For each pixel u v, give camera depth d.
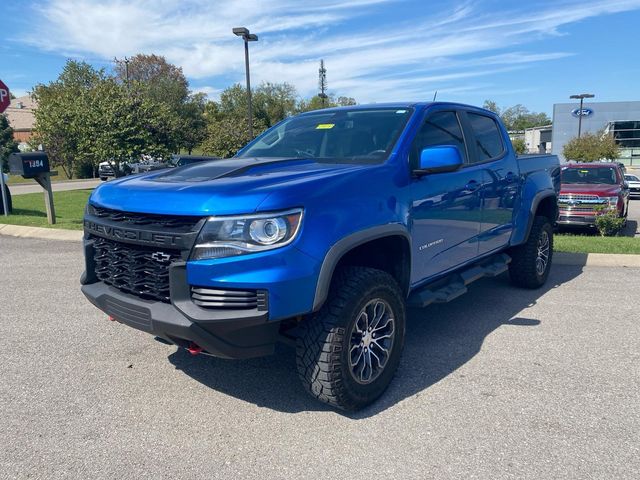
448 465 2.77
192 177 3.36
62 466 2.78
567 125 63.16
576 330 4.78
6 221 11.27
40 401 3.50
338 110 4.68
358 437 3.05
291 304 2.83
